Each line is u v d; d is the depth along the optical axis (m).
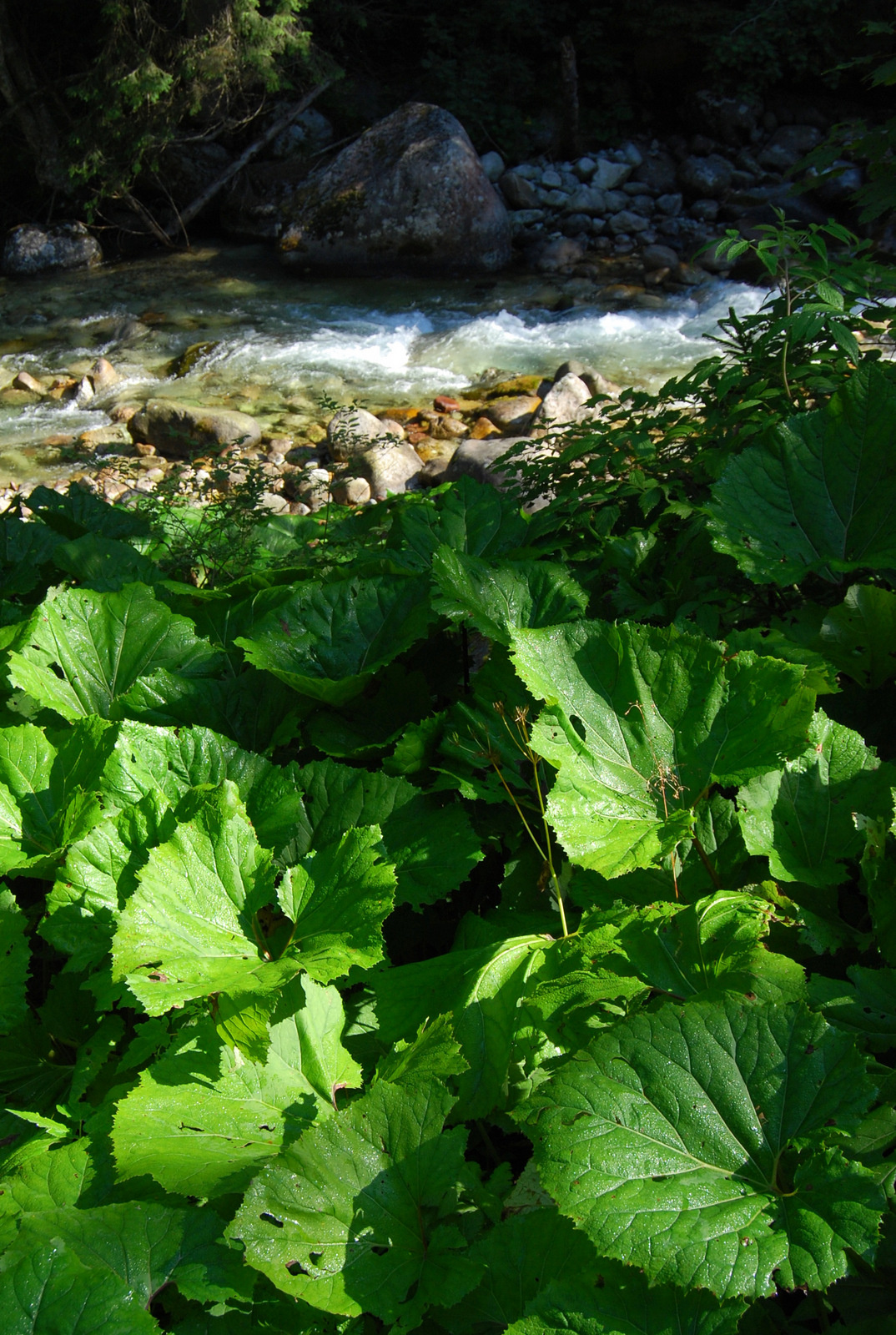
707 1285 1.11
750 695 1.81
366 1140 1.38
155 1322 1.16
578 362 9.88
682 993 1.58
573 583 2.19
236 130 15.24
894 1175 1.28
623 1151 1.25
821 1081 1.30
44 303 13.00
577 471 3.57
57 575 3.11
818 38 14.36
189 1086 1.47
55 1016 1.78
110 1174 1.47
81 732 1.93
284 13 13.12
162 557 3.63
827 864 1.76
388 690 2.21
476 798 1.92
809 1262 1.12
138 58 12.68
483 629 2.02
